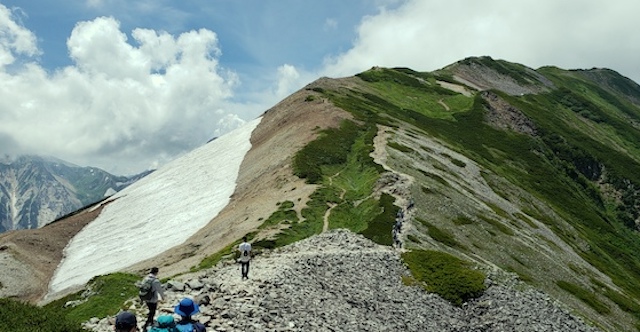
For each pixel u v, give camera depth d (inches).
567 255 3248.0
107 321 850.8
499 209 3432.6
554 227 3983.8
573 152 6983.3
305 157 3521.2
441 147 4643.2
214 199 3740.2
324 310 1045.2
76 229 4726.9
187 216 3599.9
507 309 1544.0
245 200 3228.3
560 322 1590.8
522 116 7495.1
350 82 7470.5
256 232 2289.6
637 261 4692.4
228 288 1009.5
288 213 2503.7
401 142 4104.3
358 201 2709.2
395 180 2920.8
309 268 1325.0
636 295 3248.0
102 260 3417.8
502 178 4564.5
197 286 1016.2
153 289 800.3
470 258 2145.7
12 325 658.8
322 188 2881.4
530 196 4468.5
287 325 882.8
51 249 4274.1
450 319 1422.2
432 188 2974.9
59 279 3491.6
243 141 5418.3
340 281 1327.5
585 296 2534.5
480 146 6018.7
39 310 722.8
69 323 713.6
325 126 4389.8
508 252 2539.4
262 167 3833.7
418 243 2052.2
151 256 2908.5
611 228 5315.0
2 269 3686.0
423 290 1545.3
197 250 2498.8
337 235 1893.5
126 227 4092.0
